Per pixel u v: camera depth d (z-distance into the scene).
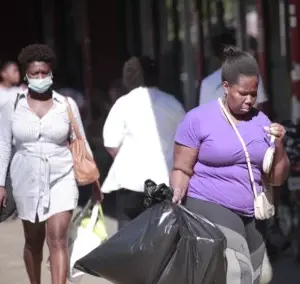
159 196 17.36
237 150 17.16
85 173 21.17
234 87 16.97
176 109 23.50
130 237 16.77
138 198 23.58
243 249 17.28
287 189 26.78
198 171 17.50
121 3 54.81
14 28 61.72
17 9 61.72
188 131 17.45
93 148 51.84
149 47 52.06
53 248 21.00
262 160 17.27
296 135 27.08
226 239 16.80
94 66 56.19
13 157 21.39
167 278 16.56
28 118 20.98
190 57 47.25
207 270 16.39
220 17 43.22
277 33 37.50
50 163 20.97
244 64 16.94
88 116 54.91
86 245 21.19
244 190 17.34
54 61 21.11
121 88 50.84
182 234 16.45
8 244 30.62
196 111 17.52
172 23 49.31
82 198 36.66
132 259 16.66
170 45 49.69
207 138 17.28
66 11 59.25
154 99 23.50
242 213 17.44
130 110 23.45
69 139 21.39
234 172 17.28
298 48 35.78
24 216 21.25
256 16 39.19
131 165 23.36
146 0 52.16
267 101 28.02
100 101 55.44
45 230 21.83
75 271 21.30
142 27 52.75
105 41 56.03
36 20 61.88
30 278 22.41
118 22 55.28
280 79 37.19
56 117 21.02
